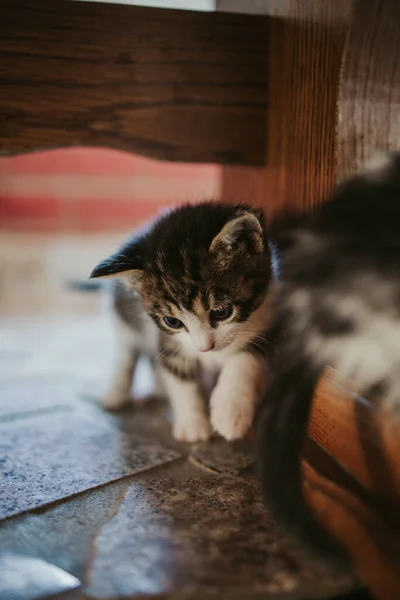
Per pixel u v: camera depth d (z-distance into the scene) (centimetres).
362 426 29
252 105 38
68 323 65
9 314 70
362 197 27
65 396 44
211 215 37
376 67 31
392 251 26
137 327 41
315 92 35
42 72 36
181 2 44
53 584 26
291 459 26
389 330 26
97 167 86
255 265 36
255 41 38
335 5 33
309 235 28
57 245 86
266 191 40
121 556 26
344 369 27
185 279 35
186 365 37
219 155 39
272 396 27
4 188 85
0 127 36
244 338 36
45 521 29
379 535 26
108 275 35
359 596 25
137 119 37
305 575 25
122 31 36
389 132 30
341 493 28
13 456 34
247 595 25
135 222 83
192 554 27
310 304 27
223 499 30
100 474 33
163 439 37
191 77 37
